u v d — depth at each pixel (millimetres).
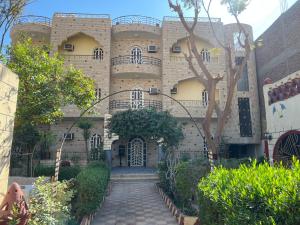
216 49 15508
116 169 22188
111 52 25719
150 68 24484
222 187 4074
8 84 5680
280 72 22172
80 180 9148
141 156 24812
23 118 11742
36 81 11461
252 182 3572
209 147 12383
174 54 25938
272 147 11398
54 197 6930
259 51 25469
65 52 25109
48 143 20719
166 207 10883
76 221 7938
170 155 14211
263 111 24312
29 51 12539
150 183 16844
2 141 5422
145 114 15586
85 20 24734
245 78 25422
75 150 23312
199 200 4977
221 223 3631
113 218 9375
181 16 13422
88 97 13266
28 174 16188
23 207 4949
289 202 2693
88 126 21859
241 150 26203
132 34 25641
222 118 12844
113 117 16203
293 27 20938
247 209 3070
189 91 25734
